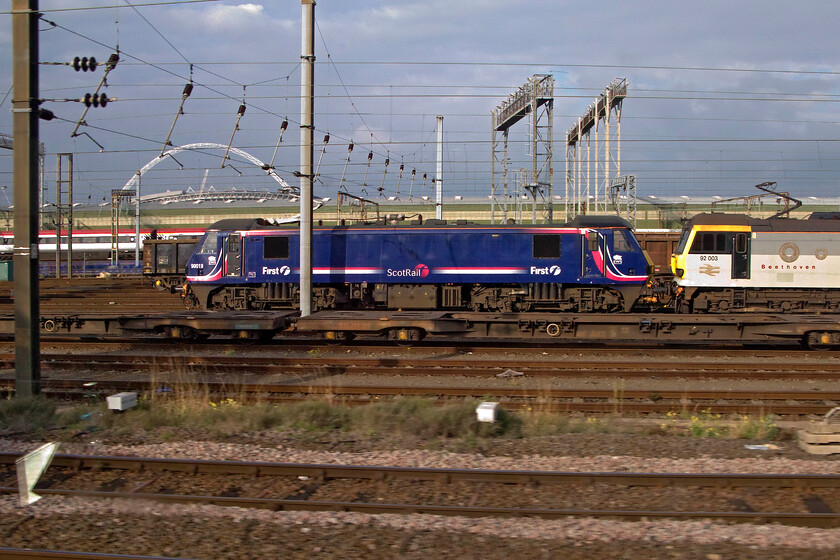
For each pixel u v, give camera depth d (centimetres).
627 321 1667
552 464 740
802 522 578
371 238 2206
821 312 2227
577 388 1194
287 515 597
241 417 941
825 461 743
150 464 719
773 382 1241
